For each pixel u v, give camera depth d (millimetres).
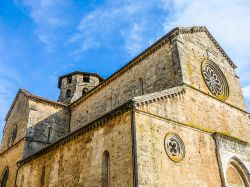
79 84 47375
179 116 20969
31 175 28641
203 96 24844
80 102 38156
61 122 38812
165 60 25719
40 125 36688
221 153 22500
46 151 27281
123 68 30516
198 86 24938
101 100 33375
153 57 27312
